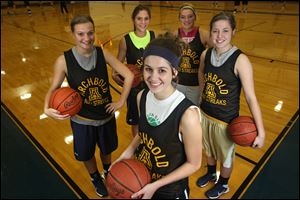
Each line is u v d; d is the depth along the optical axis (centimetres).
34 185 229
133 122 252
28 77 487
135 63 230
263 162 246
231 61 159
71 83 171
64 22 1095
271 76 444
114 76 211
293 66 487
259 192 212
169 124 109
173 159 117
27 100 396
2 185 229
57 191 222
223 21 154
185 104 107
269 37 703
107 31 873
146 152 124
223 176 202
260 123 163
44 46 712
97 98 177
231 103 173
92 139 189
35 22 1122
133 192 115
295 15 1025
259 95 377
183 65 236
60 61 166
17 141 295
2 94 418
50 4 1728
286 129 295
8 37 847
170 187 126
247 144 169
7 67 548
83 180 234
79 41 157
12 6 1434
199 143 107
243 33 757
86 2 1772
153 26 884
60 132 311
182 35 229
